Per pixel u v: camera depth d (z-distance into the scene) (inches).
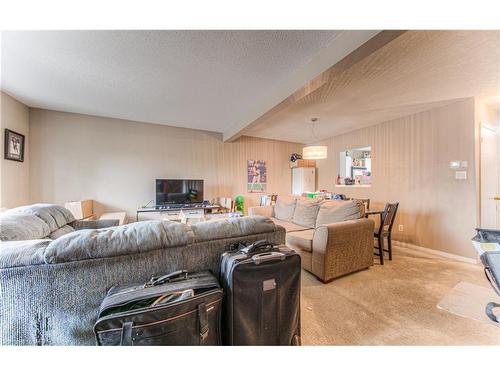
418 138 137.5
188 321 34.1
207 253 46.3
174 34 67.3
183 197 176.7
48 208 73.3
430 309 70.2
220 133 202.5
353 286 86.6
